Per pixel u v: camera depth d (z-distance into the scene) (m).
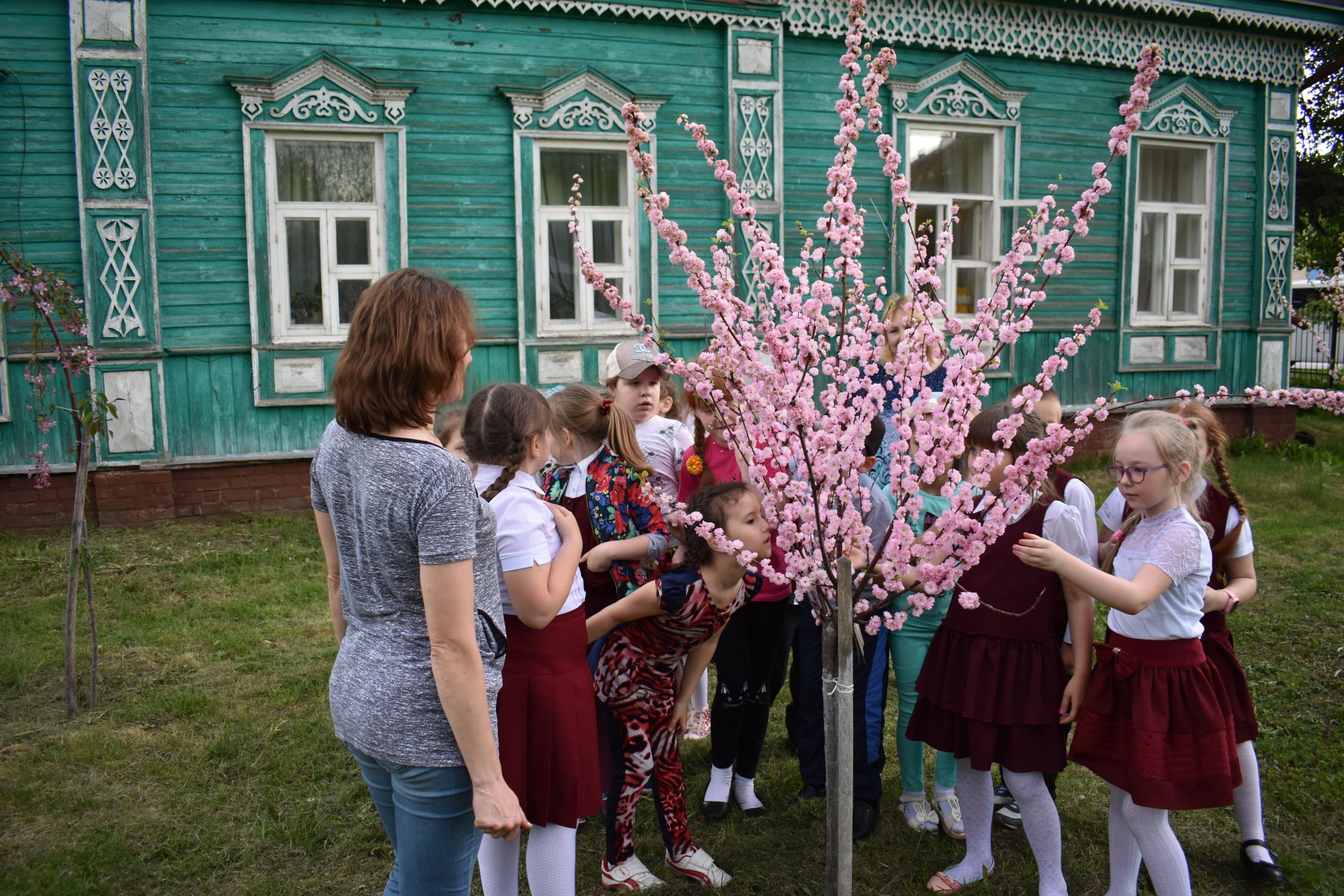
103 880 2.94
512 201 8.35
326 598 5.73
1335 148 17.47
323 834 3.22
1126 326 10.70
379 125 7.92
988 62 9.89
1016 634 2.78
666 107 8.66
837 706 2.29
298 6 7.66
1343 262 9.99
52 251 7.20
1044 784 2.80
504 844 2.47
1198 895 2.91
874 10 9.25
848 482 2.22
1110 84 10.44
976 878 2.97
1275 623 5.22
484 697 1.81
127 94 7.21
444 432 3.26
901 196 2.27
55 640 4.94
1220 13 10.49
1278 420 11.59
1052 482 2.93
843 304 2.27
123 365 7.30
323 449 2.00
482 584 1.92
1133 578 2.64
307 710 4.14
